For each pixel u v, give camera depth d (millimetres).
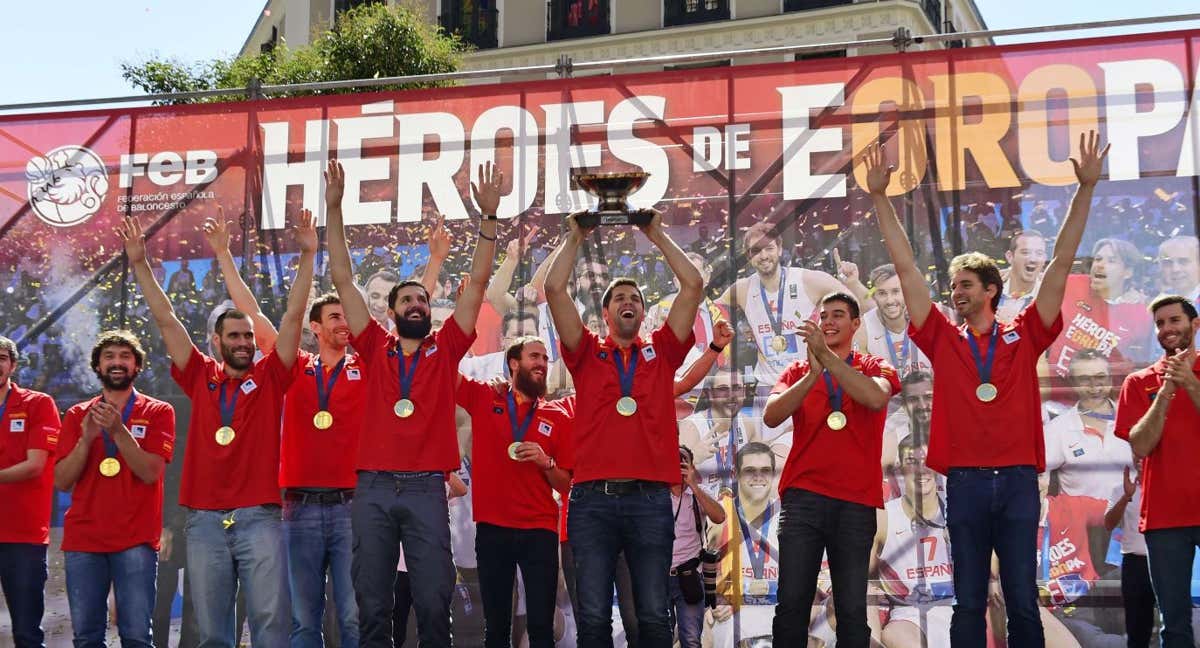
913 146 5754
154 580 5191
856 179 5801
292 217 6219
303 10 17688
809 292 5789
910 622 5477
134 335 5949
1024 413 4539
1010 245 5621
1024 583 4402
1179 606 4648
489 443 5051
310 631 5133
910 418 5621
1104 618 5312
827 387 4715
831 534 4609
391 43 12102
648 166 5988
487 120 6137
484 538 4984
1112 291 5504
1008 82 5703
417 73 12047
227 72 12828
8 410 5488
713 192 5926
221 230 5465
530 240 6047
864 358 4867
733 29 16469
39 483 5438
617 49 16953
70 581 5082
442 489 4652
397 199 6168
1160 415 4664
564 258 4609
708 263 5898
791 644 4570
